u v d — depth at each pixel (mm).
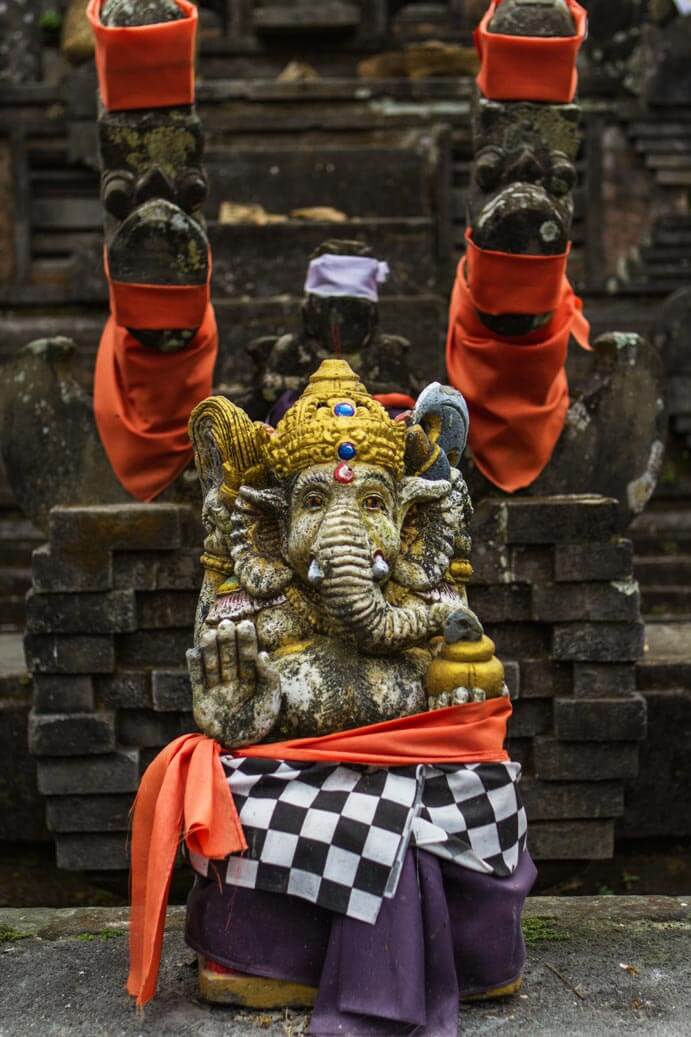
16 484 3988
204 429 2715
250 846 2445
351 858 2400
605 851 3766
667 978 2736
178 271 3562
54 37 6625
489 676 2529
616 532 3734
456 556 2721
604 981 2723
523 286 3564
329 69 6562
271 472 2643
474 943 2529
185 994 2660
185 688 3643
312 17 6406
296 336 4098
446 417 2809
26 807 3969
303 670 2539
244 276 5785
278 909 2486
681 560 5680
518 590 3766
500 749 2568
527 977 2742
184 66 3500
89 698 3662
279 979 2502
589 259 6242
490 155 3602
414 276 5805
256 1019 2516
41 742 3637
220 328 5590
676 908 3145
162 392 3791
